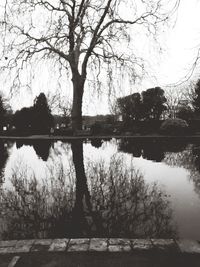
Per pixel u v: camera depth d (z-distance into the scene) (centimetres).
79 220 596
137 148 2106
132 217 608
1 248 435
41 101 4238
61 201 748
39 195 812
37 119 4156
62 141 2911
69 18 1482
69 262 391
